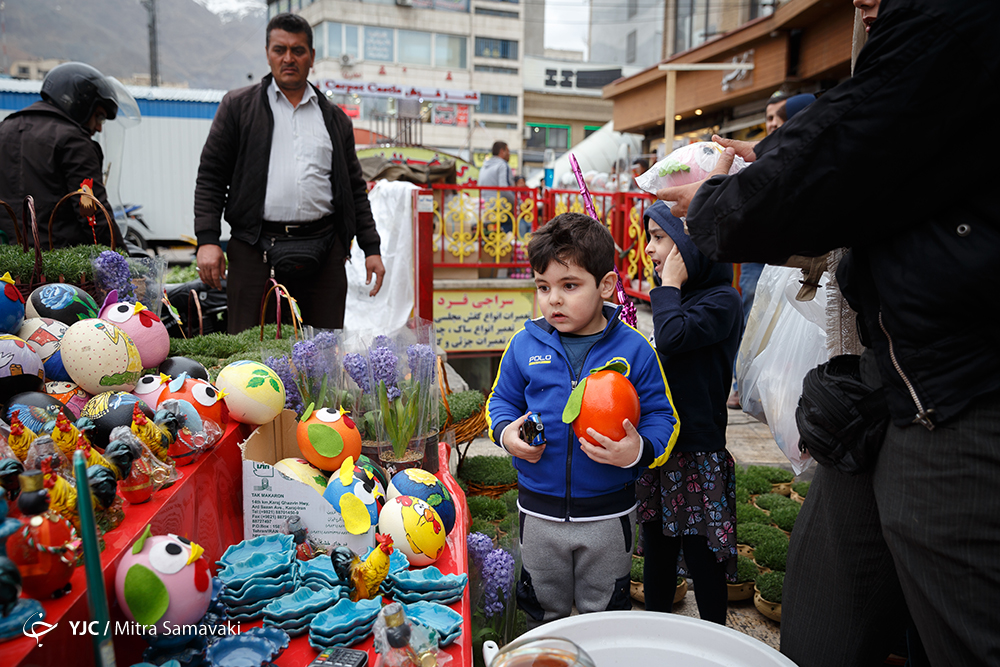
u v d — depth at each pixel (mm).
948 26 918
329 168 3434
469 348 6387
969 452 983
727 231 1165
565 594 1837
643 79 18203
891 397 1090
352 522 1419
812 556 1459
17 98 11031
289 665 1100
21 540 813
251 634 1085
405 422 2008
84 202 2238
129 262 2197
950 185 970
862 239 1073
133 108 6168
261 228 3324
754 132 14727
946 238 988
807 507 1502
